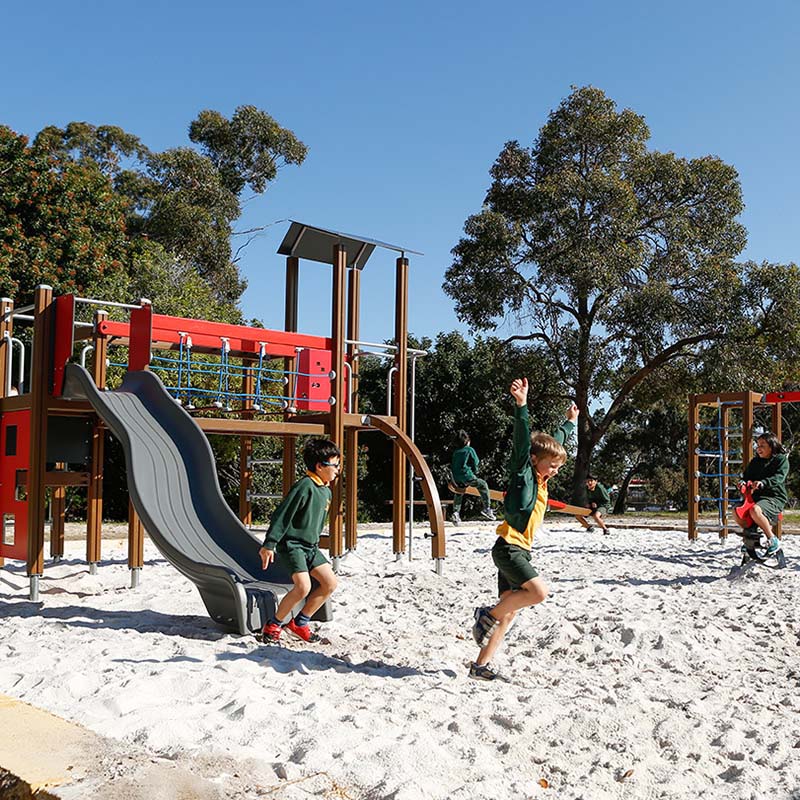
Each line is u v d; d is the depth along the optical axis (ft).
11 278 76.74
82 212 83.25
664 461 144.15
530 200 103.76
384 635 22.35
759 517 35.09
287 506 20.16
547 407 113.80
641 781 12.41
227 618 22.06
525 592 17.37
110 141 132.87
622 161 108.58
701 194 108.47
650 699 16.75
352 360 39.50
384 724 13.85
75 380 26.81
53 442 31.24
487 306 104.12
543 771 12.71
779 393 48.34
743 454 47.98
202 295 91.56
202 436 25.81
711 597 29.22
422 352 39.83
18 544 28.04
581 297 101.86
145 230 119.44
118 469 85.20
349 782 11.47
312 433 35.63
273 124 132.05
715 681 18.75
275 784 11.22
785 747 13.92
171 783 10.77
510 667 19.12
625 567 37.22
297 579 20.22
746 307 98.73
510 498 17.72
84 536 49.55
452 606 26.86
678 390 107.76
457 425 114.01
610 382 114.42
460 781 11.84
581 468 107.14
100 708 14.32
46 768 11.16
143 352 29.07
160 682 15.70
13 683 16.12
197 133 132.26
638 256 100.17
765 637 23.12
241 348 35.09
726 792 12.10
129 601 27.02
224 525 24.53
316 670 17.89
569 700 16.08
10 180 79.30
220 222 123.24
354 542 39.58
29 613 24.97
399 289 39.60
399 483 38.88
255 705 14.23
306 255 40.70
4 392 32.40
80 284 81.82
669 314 98.73
